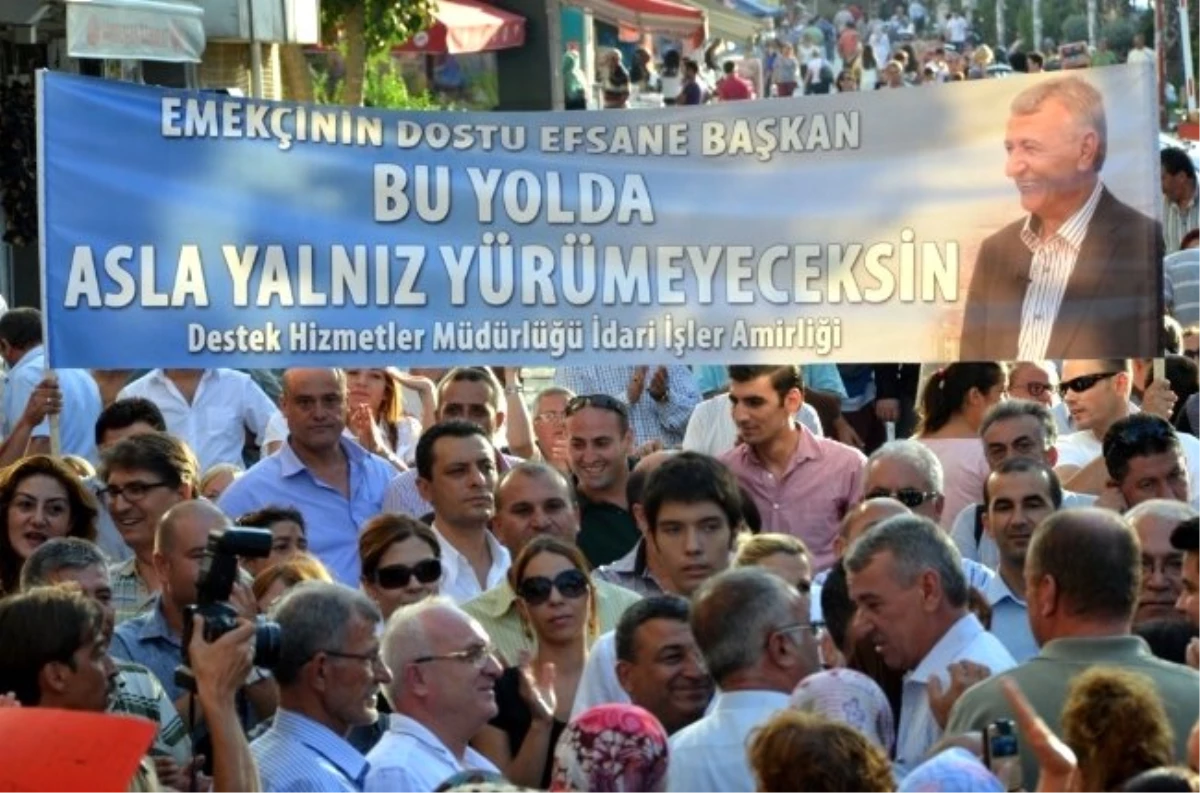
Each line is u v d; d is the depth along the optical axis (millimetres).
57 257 12367
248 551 8336
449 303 12688
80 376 15633
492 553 12289
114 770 7098
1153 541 10219
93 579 9969
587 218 12758
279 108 12516
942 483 12148
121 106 12375
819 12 78688
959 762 7148
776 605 8742
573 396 15617
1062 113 12461
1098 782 7484
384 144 12617
